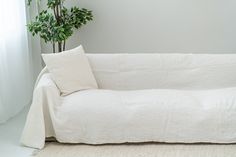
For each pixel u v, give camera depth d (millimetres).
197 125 2857
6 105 3596
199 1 4277
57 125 2924
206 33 4363
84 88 3312
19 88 3893
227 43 4363
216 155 2732
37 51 4480
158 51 4492
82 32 4520
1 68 3494
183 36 4406
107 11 4430
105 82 3561
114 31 4488
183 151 2814
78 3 4434
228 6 4254
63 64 3248
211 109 2867
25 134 3012
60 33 3873
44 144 2988
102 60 3568
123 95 3139
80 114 2908
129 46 4516
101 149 2887
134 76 3541
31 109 2994
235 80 3482
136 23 4434
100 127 2900
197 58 3541
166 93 3137
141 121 2877
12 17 3717
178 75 3525
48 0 3982
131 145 2947
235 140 2867
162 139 2920
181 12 4336
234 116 2840
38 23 3928
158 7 4355
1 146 3035
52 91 3006
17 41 3844
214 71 3492
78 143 2998
